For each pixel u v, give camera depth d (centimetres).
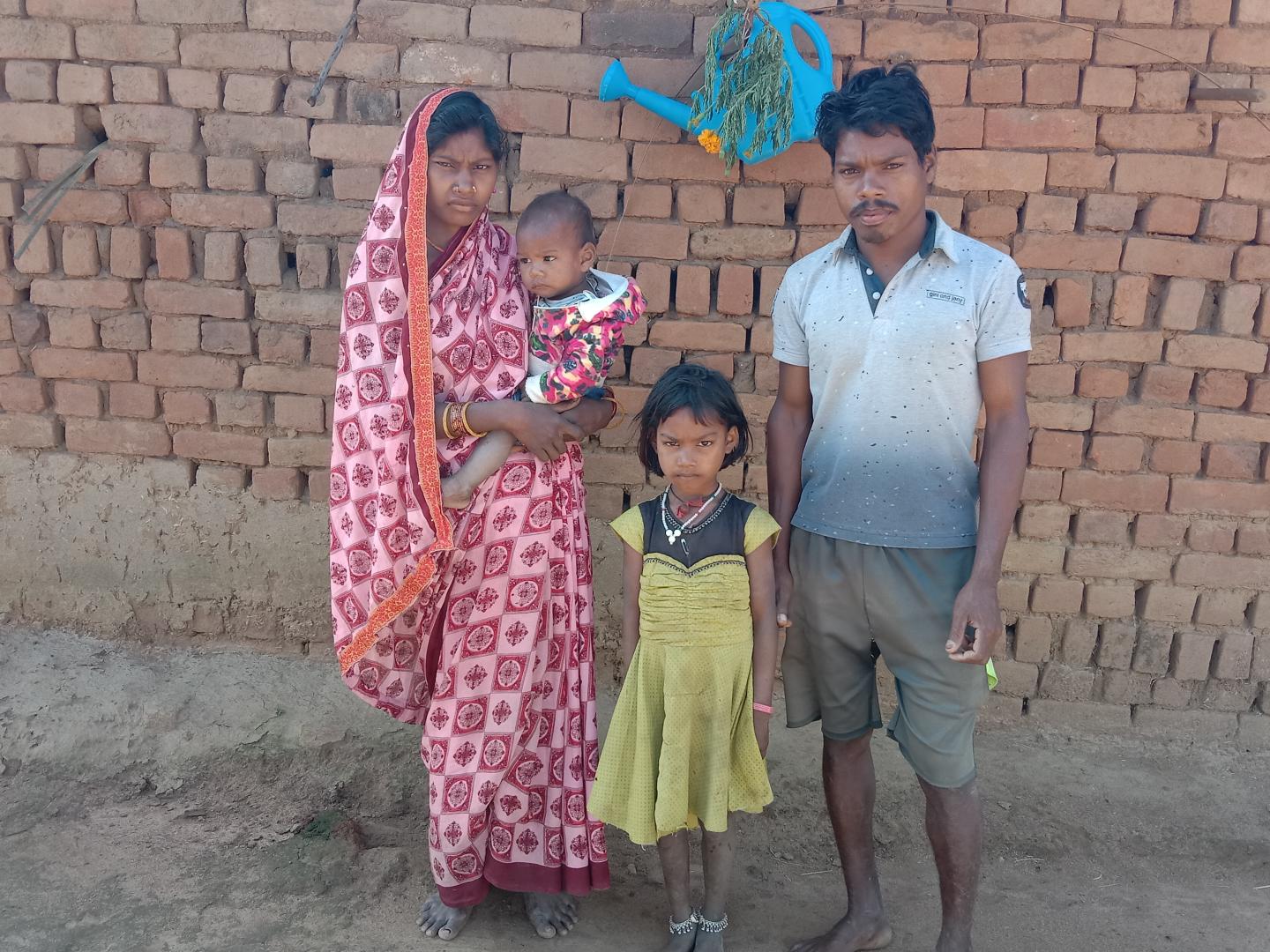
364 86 315
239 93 317
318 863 296
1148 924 282
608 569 343
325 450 339
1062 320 314
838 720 256
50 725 325
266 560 350
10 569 356
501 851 270
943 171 308
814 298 239
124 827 308
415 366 237
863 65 304
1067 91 301
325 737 330
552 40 308
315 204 323
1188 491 321
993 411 230
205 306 331
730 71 281
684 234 317
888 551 234
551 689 267
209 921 272
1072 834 312
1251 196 303
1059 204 307
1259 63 297
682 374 235
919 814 317
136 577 354
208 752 325
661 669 244
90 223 329
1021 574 333
